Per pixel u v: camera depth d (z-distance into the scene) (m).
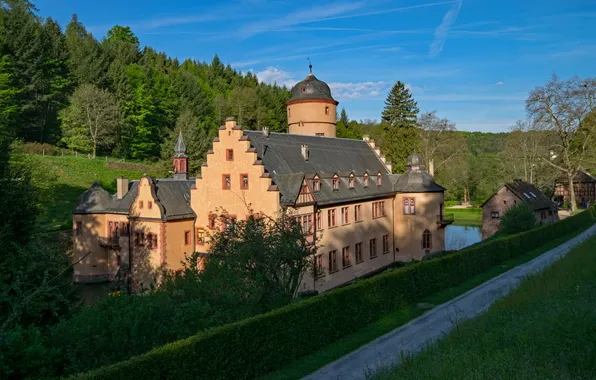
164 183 41.31
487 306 25.47
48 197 43.59
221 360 15.69
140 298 17.59
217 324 18.08
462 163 90.00
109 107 79.75
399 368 14.82
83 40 95.00
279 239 23.08
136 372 13.16
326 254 38.03
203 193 39.06
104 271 45.16
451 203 104.00
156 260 38.56
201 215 39.53
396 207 49.38
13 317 16.11
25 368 13.91
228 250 22.98
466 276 32.03
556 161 81.00
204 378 15.07
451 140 85.69
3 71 66.62
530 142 82.38
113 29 130.88
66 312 20.97
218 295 19.58
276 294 21.50
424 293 27.69
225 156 37.03
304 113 52.41
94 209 44.72
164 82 98.56
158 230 38.31
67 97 83.56
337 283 39.38
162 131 94.81
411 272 26.81
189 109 97.00
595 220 61.44
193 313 17.45
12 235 20.75
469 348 14.96
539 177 86.38
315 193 37.47
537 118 69.88
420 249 48.16
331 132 53.66
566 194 93.88
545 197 69.81
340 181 41.56
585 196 92.38
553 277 24.28
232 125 36.47
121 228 43.38
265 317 17.61
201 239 39.66
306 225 35.62
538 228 45.25
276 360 17.88
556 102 68.44
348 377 16.88
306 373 17.42
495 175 99.81
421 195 48.12
